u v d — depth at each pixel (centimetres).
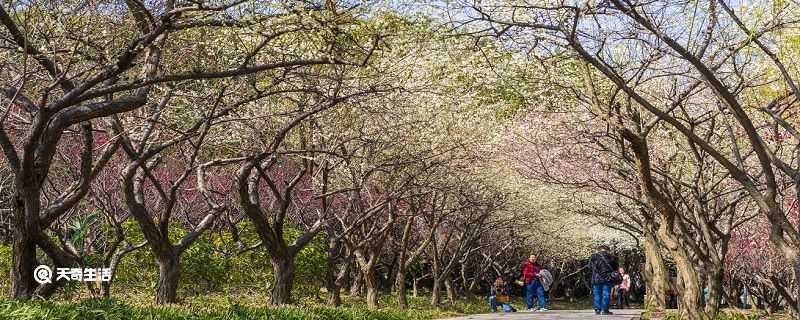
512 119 2059
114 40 1130
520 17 1098
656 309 2114
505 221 3139
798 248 914
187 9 930
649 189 1267
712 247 1485
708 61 1113
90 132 1146
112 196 1952
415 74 1634
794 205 1852
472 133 2094
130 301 1627
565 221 3541
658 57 1164
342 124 1789
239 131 1620
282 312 1180
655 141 1759
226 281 2083
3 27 1148
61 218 1761
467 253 3647
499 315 2067
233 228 1839
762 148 916
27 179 1010
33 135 964
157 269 1992
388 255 3531
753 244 2705
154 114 1310
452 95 1758
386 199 1973
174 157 1900
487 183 2539
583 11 952
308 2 1022
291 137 1886
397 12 1170
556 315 2009
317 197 1802
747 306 3925
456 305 3291
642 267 2825
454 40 1163
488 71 1562
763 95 1299
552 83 1338
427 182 2150
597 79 1393
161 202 2320
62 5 980
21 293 1046
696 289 1419
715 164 1670
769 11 1006
